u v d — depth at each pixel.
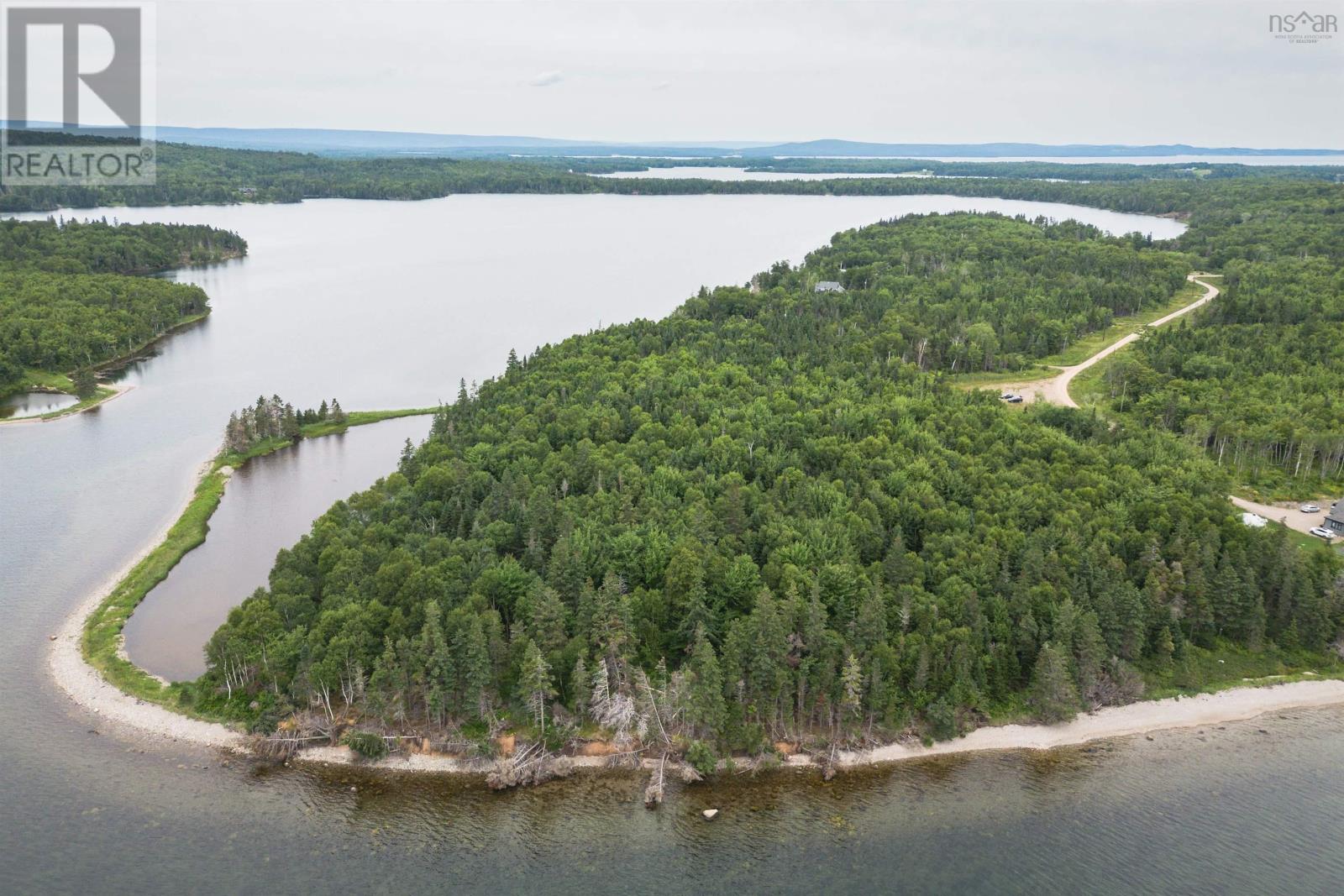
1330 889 100.81
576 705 119.50
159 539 173.62
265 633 125.75
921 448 183.12
